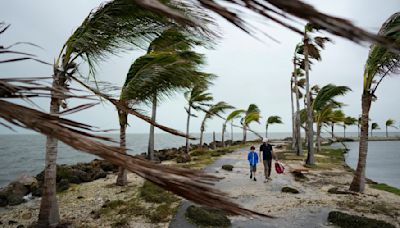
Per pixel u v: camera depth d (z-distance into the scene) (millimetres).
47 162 6148
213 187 433
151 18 4102
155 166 443
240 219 6422
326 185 10547
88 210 7477
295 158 20281
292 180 11523
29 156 35406
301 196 8695
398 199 8289
